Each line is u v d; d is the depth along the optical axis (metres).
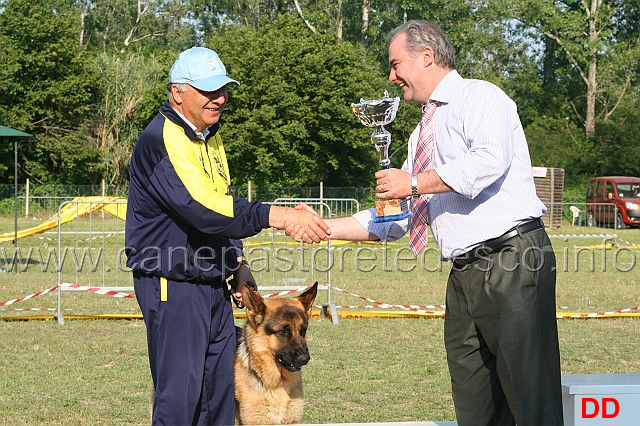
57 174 40.12
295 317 4.98
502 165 3.25
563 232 27.17
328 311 10.39
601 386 3.36
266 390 4.95
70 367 7.34
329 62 38.75
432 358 7.84
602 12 45.66
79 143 39.50
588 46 45.25
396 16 45.00
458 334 3.63
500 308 3.36
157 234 3.83
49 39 39.75
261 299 5.00
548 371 3.38
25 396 6.28
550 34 46.41
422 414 5.84
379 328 9.59
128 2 54.75
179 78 3.79
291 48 38.44
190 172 3.71
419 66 3.60
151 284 3.89
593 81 46.66
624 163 42.03
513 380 3.36
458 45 44.72
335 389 6.59
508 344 3.35
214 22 54.56
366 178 41.28
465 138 3.41
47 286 12.89
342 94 38.25
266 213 3.70
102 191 30.41
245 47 38.16
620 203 29.67
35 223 28.42
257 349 4.95
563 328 9.73
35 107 39.16
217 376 4.07
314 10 46.16
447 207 3.55
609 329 9.67
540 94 50.41
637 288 13.62
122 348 8.17
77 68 40.12
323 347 8.37
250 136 37.22
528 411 3.34
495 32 48.09
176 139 3.77
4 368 7.26
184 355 3.85
